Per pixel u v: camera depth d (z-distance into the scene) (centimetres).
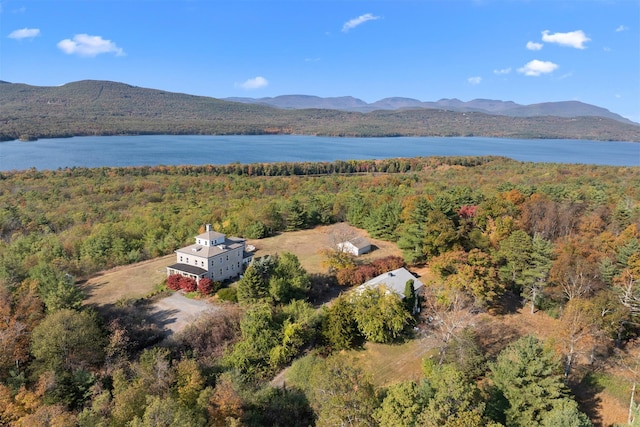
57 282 5666
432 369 4422
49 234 10131
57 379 4275
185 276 6944
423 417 2969
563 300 6078
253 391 4562
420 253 7506
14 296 5419
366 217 10088
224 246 7394
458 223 8081
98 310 5969
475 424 2903
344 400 3394
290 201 11262
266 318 5503
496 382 4041
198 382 4191
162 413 3206
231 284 7200
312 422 4094
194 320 5769
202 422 3591
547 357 3872
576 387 4688
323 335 5622
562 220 8281
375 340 5509
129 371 4625
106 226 9788
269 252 8650
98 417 3541
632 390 4344
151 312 6131
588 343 4781
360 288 6247
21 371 4553
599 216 8362
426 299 6406
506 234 7494
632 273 5803
